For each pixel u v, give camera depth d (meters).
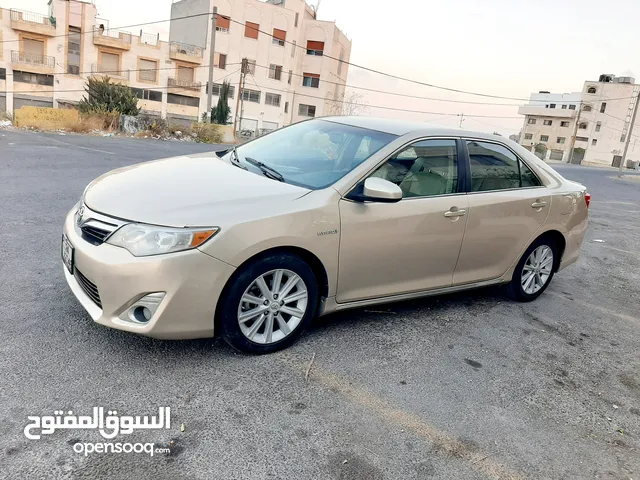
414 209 3.77
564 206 4.97
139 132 25.47
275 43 55.62
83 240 3.06
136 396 2.73
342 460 2.45
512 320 4.54
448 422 2.87
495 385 3.36
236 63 53.53
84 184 8.35
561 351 4.05
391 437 2.67
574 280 6.18
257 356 3.29
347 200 3.46
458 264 4.24
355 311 4.24
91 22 45.03
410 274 3.93
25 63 42.78
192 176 3.56
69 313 3.53
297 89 61.19
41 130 21.06
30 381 2.73
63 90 45.03
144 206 3.01
